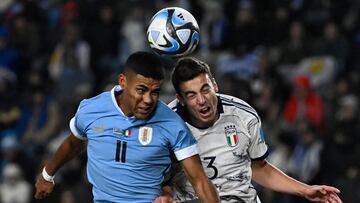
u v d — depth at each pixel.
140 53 20.38
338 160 41.09
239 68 49.59
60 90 51.72
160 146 20.69
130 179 20.88
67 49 53.91
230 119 22.00
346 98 45.34
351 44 51.12
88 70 52.97
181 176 22.16
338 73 49.62
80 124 21.38
